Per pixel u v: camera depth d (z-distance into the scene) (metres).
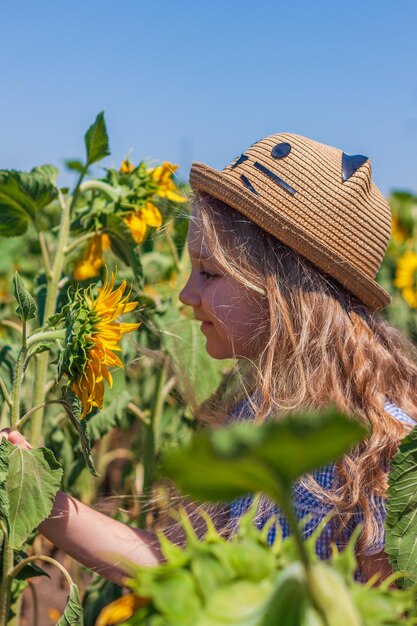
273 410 1.42
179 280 2.34
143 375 2.48
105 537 1.38
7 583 1.32
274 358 1.43
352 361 1.43
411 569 0.96
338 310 1.46
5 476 1.19
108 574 1.37
